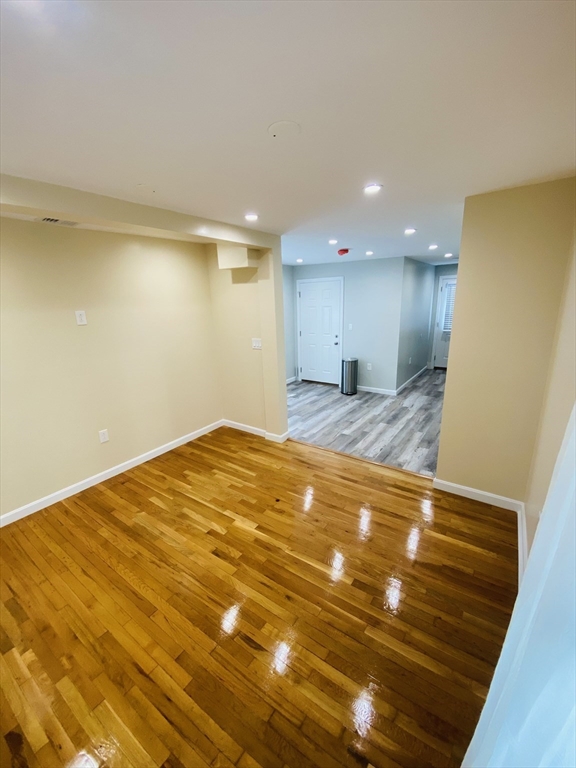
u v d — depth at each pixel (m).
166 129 1.19
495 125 1.22
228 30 0.73
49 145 1.28
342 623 1.68
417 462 3.38
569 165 1.65
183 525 2.43
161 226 2.25
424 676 1.44
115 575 1.99
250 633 1.63
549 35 0.77
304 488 2.88
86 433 2.91
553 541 0.60
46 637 1.64
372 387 6.04
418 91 1.00
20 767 1.19
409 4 0.68
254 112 1.10
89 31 0.71
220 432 4.15
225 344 3.98
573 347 1.58
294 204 2.19
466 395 2.51
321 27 0.74
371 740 1.23
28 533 2.38
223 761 1.19
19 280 2.40
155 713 1.32
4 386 2.40
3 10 0.65
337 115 1.13
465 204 2.20
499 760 0.64
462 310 2.38
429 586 1.88
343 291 5.93
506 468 2.47
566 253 2.00
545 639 0.55
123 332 3.10
